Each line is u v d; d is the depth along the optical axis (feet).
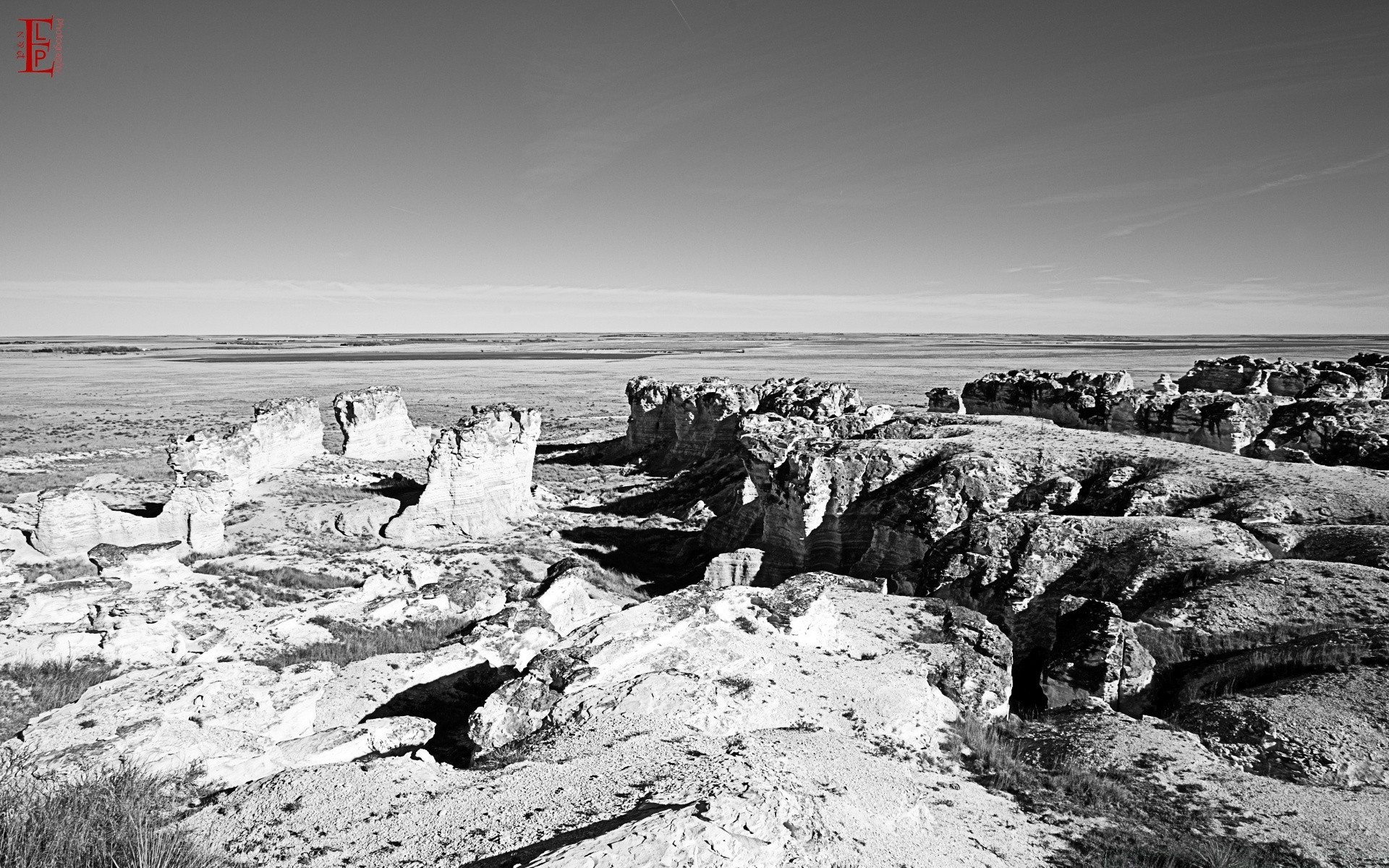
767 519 133.39
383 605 95.14
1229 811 50.29
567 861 31.91
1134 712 71.00
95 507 118.11
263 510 160.25
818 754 50.03
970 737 59.88
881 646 75.15
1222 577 85.30
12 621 80.38
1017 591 92.32
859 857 39.01
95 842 34.83
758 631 69.67
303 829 39.37
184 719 53.36
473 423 158.81
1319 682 65.31
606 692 56.08
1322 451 143.64
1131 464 122.52
